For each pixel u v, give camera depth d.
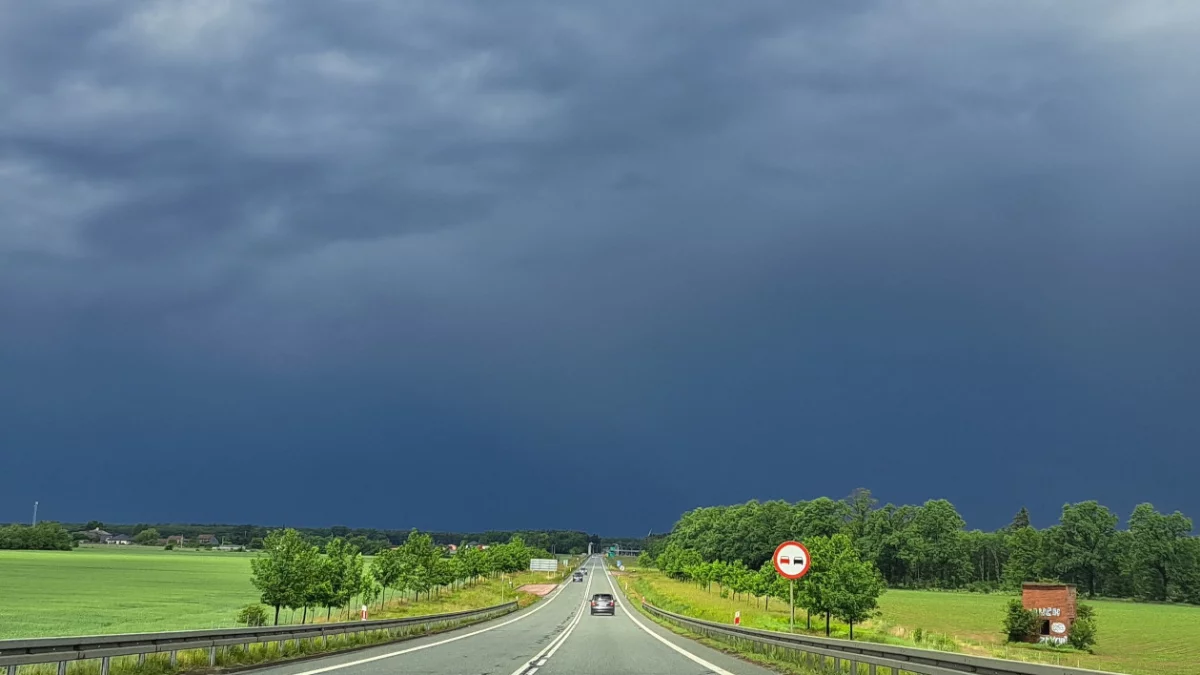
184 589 88.56
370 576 71.75
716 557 165.75
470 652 26.94
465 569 109.69
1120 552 149.25
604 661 23.75
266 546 45.75
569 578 168.75
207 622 50.22
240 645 23.14
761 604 94.56
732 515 169.25
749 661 24.22
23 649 13.52
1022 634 67.00
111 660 17.86
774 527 161.75
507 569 162.75
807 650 21.33
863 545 173.38
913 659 14.59
